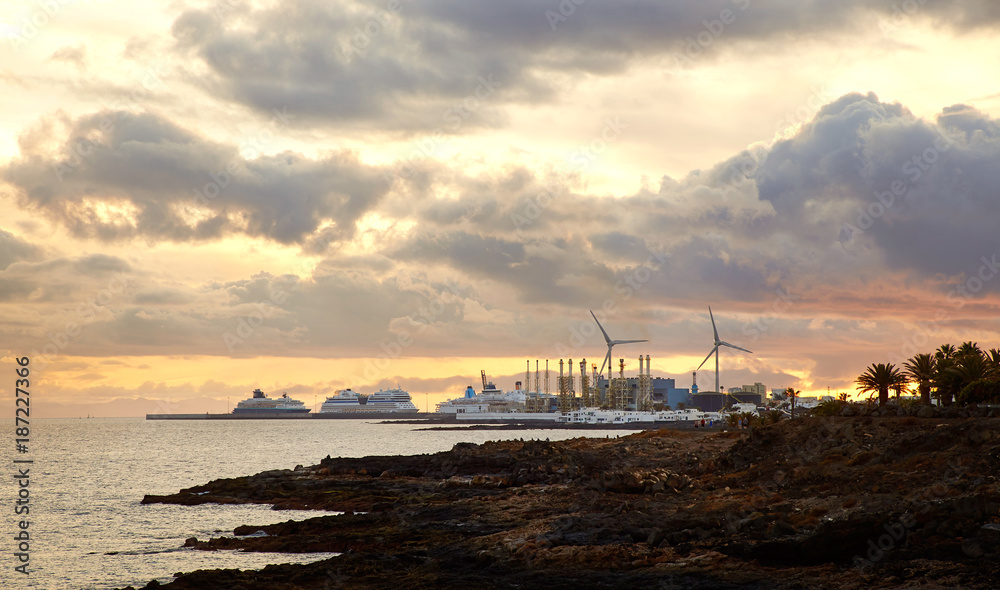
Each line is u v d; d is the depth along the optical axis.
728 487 66.75
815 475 60.75
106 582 51.56
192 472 148.88
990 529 35.69
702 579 36.41
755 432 79.50
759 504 53.31
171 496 94.31
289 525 65.44
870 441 68.19
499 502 71.06
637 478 71.69
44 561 58.41
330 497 85.88
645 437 134.25
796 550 38.34
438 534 55.66
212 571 44.19
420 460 118.00
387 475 107.44
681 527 47.28
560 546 46.03
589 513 57.59
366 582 41.53
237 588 40.34
